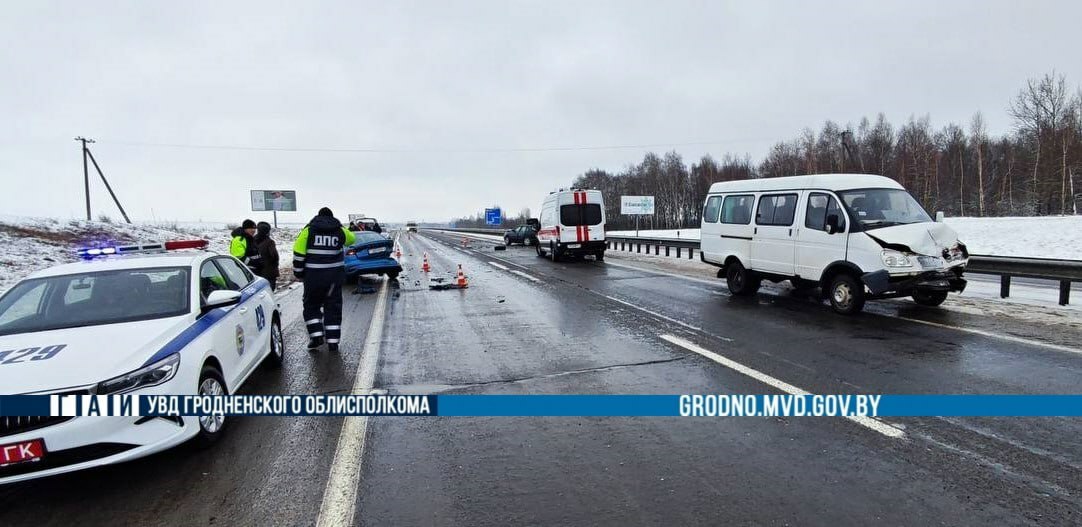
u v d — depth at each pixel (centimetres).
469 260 2211
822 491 293
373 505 293
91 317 396
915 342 618
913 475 308
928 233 726
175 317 396
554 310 922
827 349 597
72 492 316
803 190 872
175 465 348
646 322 786
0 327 383
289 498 303
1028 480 299
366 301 1107
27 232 1773
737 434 374
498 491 305
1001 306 832
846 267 789
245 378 476
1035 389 447
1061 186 4522
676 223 8131
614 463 336
